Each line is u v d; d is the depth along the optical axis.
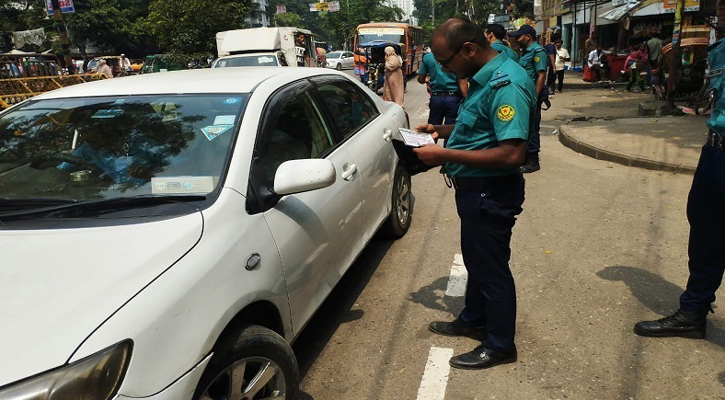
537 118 6.62
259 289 2.29
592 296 3.65
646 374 2.84
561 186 6.15
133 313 1.77
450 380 2.86
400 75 9.08
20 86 11.99
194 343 1.90
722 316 3.34
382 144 4.20
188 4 27.03
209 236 2.18
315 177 2.50
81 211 2.32
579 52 29.03
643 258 4.18
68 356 1.61
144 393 1.72
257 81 3.12
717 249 2.91
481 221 2.67
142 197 2.38
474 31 2.53
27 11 47.03
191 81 3.16
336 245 3.14
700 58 11.74
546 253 4.36
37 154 2.74
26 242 2.12
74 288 1.83
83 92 3.13
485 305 2.91
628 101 13.82
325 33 101.75
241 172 2.50
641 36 21.11
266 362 2.25
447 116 6.65
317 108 3.49
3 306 1.77
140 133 2.74
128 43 51.25
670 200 5.46
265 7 96.31
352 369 3.00
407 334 3.31
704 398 2.64
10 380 1.54
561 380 2.82
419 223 5.19
